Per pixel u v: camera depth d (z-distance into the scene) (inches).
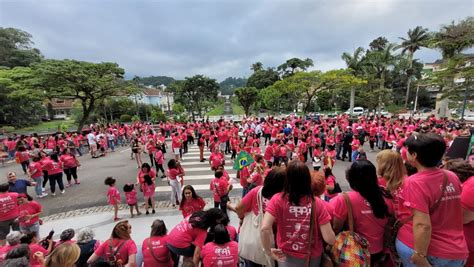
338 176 472.1
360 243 91.3
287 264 93.1
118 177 518.0
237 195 393.4
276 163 400.8
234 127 801.6
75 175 475.8
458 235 83.3
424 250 78.8
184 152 757.3
